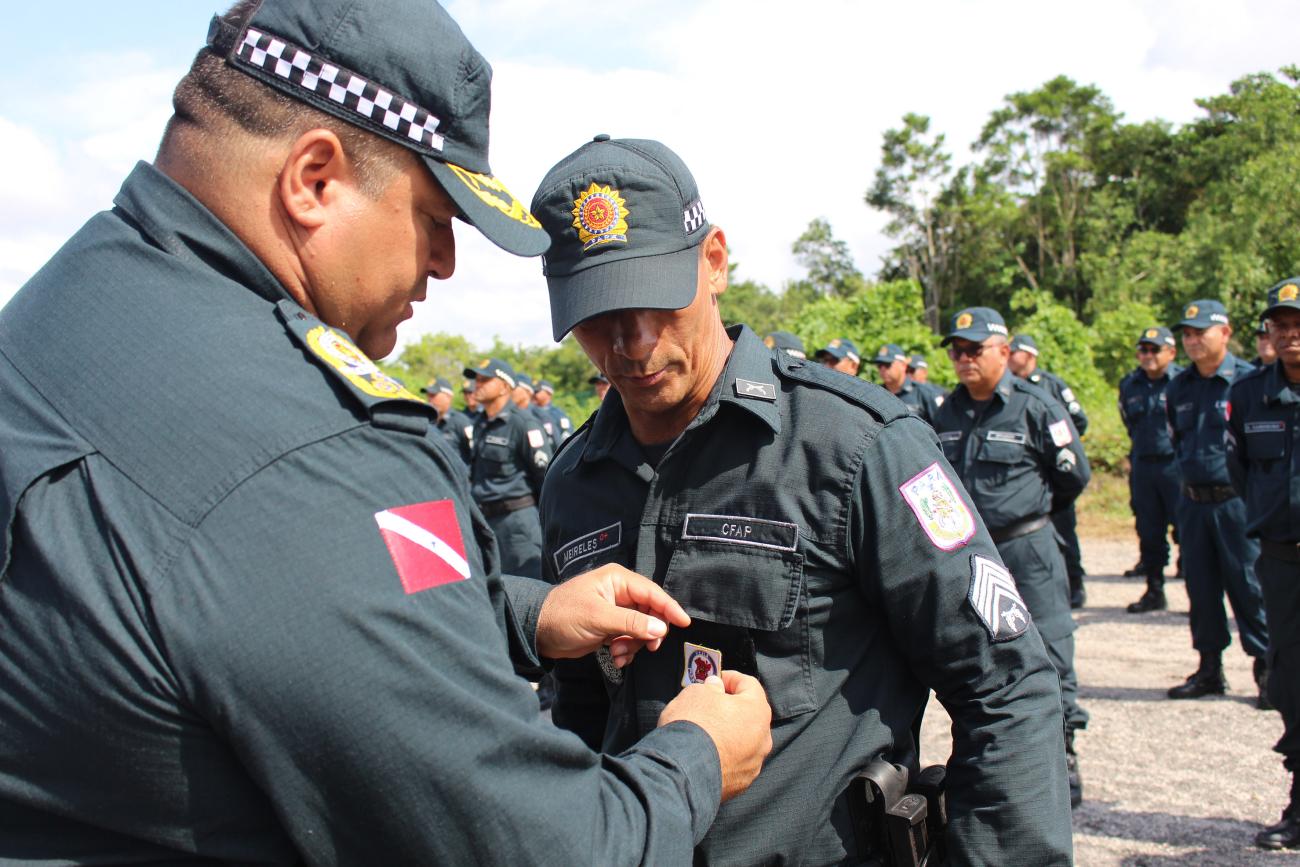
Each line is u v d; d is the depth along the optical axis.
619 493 1.81
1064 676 4.53
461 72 1.06
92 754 0.85
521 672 1.46
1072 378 17.56
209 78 1.01
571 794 0.96
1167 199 47.12
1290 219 31.70
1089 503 12.73
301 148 1.00
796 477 1.61
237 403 0.91
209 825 0.88
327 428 0.92
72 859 0.89
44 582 0.86
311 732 0.84
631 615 1.49
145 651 0.83
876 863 1.55
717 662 1.62
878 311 16.98
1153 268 37.62
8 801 0.90
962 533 1.58
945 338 5.17
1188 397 5.95
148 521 0.86
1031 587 4.75
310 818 0.87
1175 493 7.67
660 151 1.65
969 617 1.53
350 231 1.03
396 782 0.86
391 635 0.88
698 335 1.64
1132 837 3.99
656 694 1.68
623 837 1.00
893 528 1.55
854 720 1.60
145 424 0.90
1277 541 4.02
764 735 1.29
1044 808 1.50
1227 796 4.36
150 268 0.99
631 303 1.54
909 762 1.67
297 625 0.84
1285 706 3.93
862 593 1.62
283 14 1.00
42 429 0.92
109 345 0.94
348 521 0.90
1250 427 4.26
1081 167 45.38
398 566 0.91
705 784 1.14
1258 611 5.43
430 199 1.08
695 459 1.69
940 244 51.56
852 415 1.61
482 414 10.45
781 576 1.58
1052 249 46.50
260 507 0.87
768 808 1.55
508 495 7.68
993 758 1.52
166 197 1.01
